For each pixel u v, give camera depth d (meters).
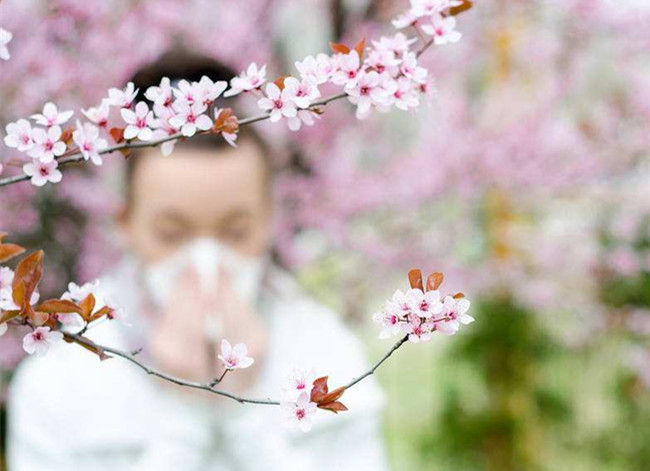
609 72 3.60
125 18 2.70
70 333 0.71
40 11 2.45
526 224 3.78
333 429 1.85
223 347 0.72
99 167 2.73
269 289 1.95
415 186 3.32
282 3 3.12
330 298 3.43
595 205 3.70
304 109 0.76
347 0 3.09
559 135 3.48
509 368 4.12
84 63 2.56
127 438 1.76
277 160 3.01
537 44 3.56
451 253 3.56
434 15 0.81
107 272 2.72
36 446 1.80
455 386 4.23
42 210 2.65
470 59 3.54
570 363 4.16
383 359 0.71
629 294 3.75
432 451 4.29
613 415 4.17
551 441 4.20
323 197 3.17
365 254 3.35
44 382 1.80
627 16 3.39
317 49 3.26
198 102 0.75
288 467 1.78
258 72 0.76
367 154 3.49
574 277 3.74
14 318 0.69
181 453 1.73
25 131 0.73
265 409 1.79
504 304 4.04
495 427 4.16
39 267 0.69
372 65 0.78
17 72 2.35
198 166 1.63
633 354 3.78
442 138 3.45
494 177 3.43
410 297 0.70
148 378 1.78
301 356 1.88
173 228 1.67
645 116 3.46
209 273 1.63
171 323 1.66
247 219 1.69
